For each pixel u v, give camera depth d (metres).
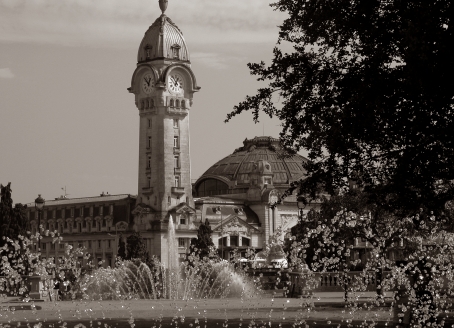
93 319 68.31
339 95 56.12
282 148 63.69
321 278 87.94
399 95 51.19
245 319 66.81
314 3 56.78
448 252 55.25
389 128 52.31
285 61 59.84
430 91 48.69
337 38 57.19
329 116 56.12
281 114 60.47
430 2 49.12
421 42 47.72
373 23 53.47
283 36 60.34
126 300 95.25
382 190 54.75
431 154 51.53
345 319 63.28
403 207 55.00
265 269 115.06
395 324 51.97
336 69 57.28
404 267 52.12
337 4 54.81
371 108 51.06
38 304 76.75
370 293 79.38
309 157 59.09
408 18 50.47
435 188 55.22
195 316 71.00
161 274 112.88
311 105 58.94
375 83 51.50
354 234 77.06
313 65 58.72
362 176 56.88
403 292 51.97
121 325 63.91
